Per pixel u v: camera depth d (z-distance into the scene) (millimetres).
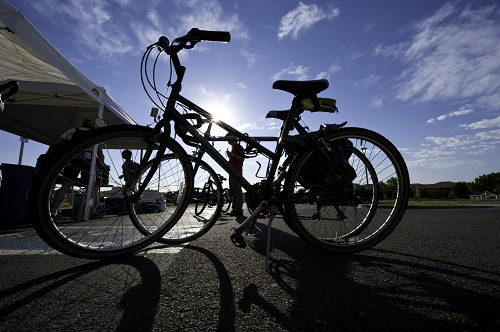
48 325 872
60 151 1486
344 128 1944
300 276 1370
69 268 1479
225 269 1473
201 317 939
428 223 3758
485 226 3375
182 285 1233
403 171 1969
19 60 4484
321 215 2043
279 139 1884
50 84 5473
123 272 1411
